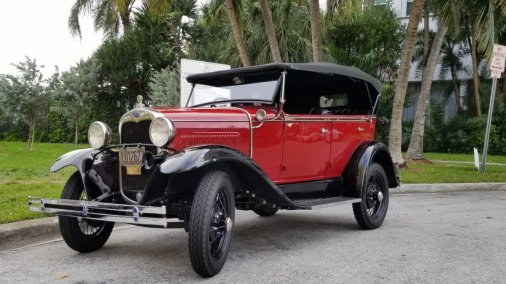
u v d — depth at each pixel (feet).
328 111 20.43
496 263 15.39
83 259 15.76
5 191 25.55
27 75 58.18
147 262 15.42
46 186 27.50
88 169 15.70
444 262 15.48
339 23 64.23
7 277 13.80
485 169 44.01
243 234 19.74
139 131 15.21
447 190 34.06
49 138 82.02
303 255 16.34
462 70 81.20
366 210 20.33
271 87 17.99
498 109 72.74
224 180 14.25
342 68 20.02
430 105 77.05
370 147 21.13
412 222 22.31
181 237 19.03
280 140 17.65
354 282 13.43
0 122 84.84
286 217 23.65
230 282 13.43
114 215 13.60
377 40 67.77
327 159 19.79
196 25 68.85
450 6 40.24
